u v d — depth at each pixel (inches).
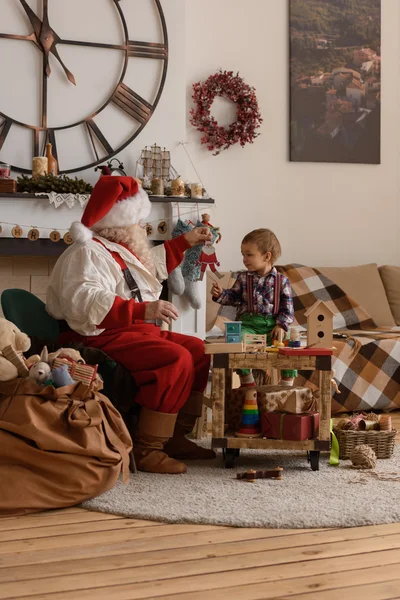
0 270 174.1
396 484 115.3
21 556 85.4
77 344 123.3
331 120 218.4
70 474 103.5
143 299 131.8
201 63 206.1
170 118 184.9
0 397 106.3
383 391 177.0
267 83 212.5
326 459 133.2
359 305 201.2
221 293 146.8
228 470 124.3
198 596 75.0
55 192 165.0
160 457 122.3
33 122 175.5
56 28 175.9
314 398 129.6
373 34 221.3
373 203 225.3
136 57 181.8
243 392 128.6
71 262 126.3
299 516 97.6
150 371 122.0
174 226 176.7
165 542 90.1
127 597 74.7
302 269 205.2
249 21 209.8
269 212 214.5
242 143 207.8
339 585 77.7
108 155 180.2
